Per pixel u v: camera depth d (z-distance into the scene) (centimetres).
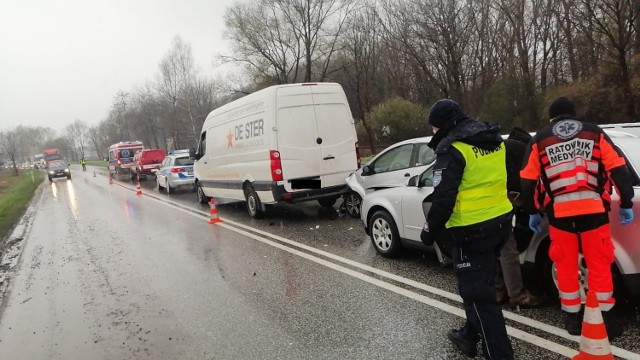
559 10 2267
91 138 10238
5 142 9469
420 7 2380
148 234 916
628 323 357
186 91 4756
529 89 2120
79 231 1029
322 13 3055
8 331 462
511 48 2609
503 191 304
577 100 1812
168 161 1789
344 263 592
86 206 1528
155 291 547
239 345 385
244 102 962
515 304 407
